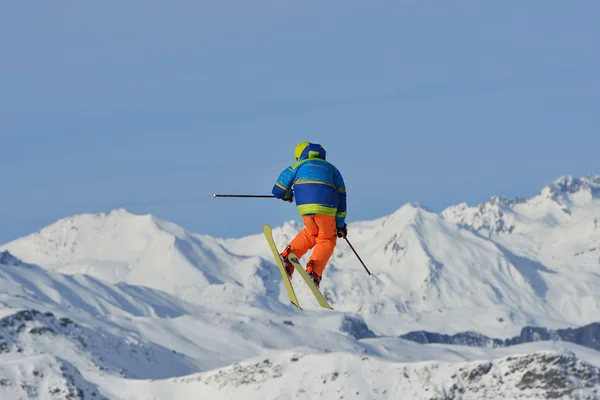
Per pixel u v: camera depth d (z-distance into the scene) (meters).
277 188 40.94
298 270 40.03
